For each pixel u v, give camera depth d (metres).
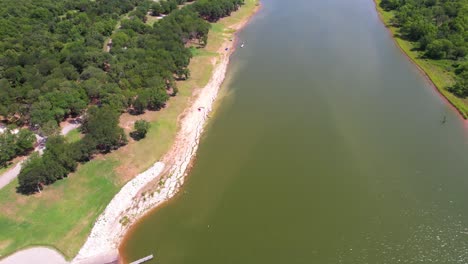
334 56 189.38
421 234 101.38
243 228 104.81
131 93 145.38
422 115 147.62
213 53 197.38
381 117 146.25
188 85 167.88
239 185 118.19
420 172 121.12
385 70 177.88
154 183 119.31
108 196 113.00
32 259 95.94
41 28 191.38
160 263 96.88
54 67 156.50
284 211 109.06
